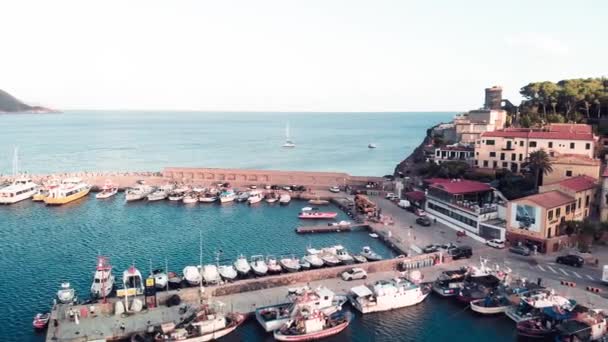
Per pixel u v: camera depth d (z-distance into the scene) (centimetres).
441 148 15012
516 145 12769
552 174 10869
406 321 6353
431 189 11406
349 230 10769
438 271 7762
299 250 9356
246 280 7194
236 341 5797
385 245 9650
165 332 5678
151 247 9469
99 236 10200
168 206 13200
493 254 8500
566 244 8694
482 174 12875
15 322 6231
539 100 17338
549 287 6988
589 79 17175
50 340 5491
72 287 7369
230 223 11406
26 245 9538
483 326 6212
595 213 10031
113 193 14612
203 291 6769
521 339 5900
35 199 13662
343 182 15962
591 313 5912
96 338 5566
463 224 10038
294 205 13462
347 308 6681
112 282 7262
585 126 13375
